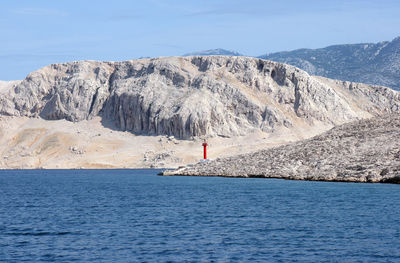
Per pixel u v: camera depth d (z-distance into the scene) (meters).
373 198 77.50
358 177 108.44
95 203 80.44
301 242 43.50
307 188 99.25
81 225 54.47
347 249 40.53
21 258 38.75
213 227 51.88
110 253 40.06
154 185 127.31
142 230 50.44
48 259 38.38
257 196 86.19
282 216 59.84
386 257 37.72
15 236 47.78
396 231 48.09
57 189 122.25
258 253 39.50
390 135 125.62
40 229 51.91
